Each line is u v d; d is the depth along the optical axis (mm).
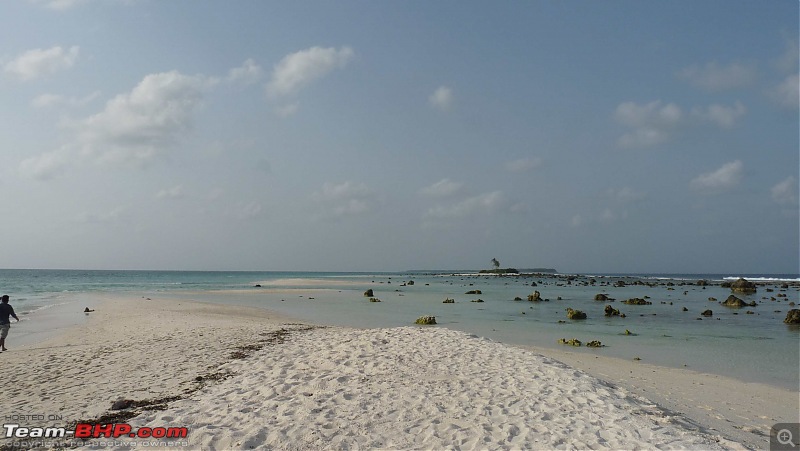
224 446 7473
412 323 26797
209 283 86750
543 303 42562
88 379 12031
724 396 12312
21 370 13125
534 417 8906
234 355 14875
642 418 9273
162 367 13312
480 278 132000
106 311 30984
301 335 18859
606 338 22141
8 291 56875
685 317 31531
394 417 8812
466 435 8000
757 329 25766
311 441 7723
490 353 14039
